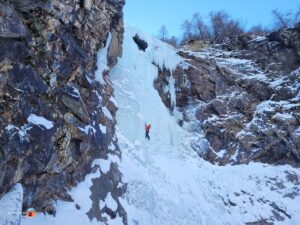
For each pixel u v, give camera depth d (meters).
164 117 18.77
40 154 7.89
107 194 10.87
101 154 11.63
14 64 7.39
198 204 15.30
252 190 17.59
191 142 19.55
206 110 21.25
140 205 12.56
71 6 9.54
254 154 19.69
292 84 22.06
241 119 21.12
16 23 7.25
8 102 7.23
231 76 22.80
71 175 9.70
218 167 19.08
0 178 6.70
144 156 15.67
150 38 21.23
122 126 15.52
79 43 10.77
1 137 6.86
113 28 15.55
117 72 17.00
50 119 8.66
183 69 22.20
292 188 18.17
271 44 24.59
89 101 11.37
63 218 8.51
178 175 16.36
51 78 8.84
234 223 15.45
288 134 19.97
